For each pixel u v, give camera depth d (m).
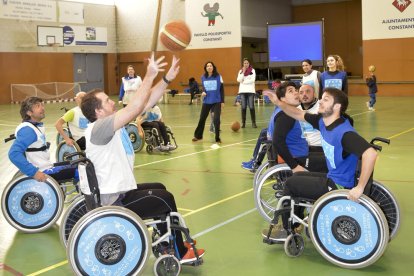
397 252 4.08
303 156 4.73
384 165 7.48
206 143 10.36
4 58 23.16
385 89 21.50
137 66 27.64
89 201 3.59
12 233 4.92
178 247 3.75
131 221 3.45
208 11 24.83
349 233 3.73
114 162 3.52
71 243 3.37
